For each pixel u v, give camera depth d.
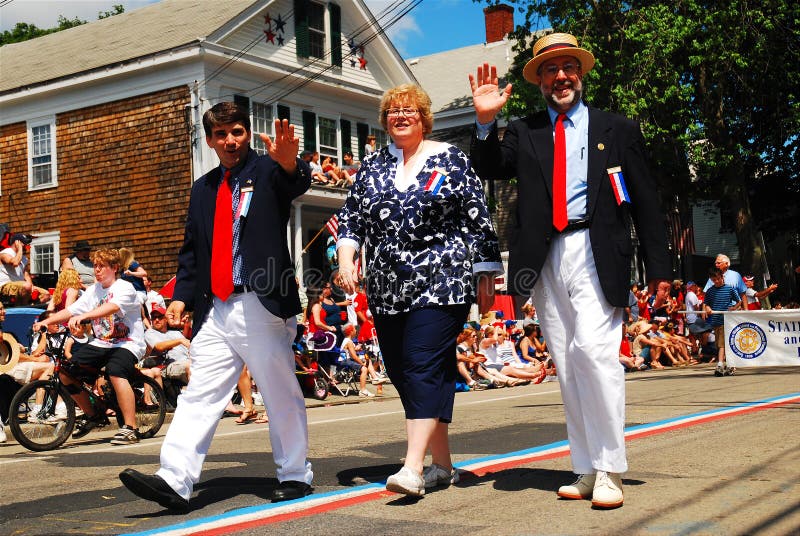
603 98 23.30
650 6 23.72
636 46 23.31
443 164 4.37
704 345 20.28
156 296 12.16
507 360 16.05
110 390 8.39
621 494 3.90
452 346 4.31
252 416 10.30
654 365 18.70
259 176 4.25
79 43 24.88
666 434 6.35
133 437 8.00
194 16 22.34
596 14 23.53
